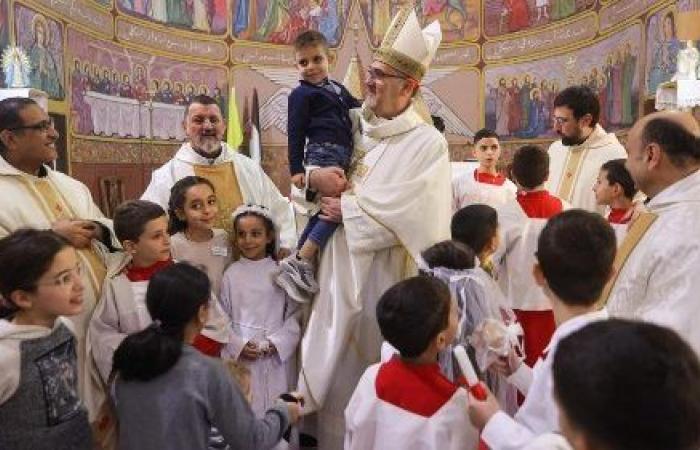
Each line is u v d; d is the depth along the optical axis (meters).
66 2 7.96
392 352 2.25
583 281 1.71
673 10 7.04
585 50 9.45
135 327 2.68
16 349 1.93
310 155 3.07
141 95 9.77
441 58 11.40
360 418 2.03
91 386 2.66
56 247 1.99
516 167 3.70
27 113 2.71
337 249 2.93
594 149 4.27
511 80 10.80
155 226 2.71
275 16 11.45
